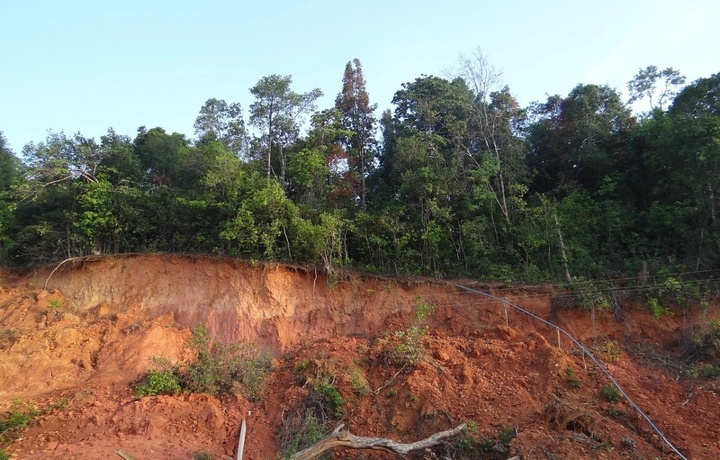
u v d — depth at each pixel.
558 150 26.20
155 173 24.97
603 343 16.80
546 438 12.52
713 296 17.59
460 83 27.47
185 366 15.94
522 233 20.66
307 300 18.94
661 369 15.76
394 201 23.52
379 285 19.23
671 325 17.30
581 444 12.42
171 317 18.38
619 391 14.33
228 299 18.62
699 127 19.53
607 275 19.14
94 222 19.83
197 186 22.44
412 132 26.12
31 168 20.95
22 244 21.23
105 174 21.73
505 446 12.55
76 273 19.83
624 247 20.86
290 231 19.52
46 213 21.70
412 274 19.95
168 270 19.42
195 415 14.09
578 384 14.64
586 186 25.56
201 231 20.25
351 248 20.70
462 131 23.47
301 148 24.66
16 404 13.70
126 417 13.69
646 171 23.73
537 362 15.51
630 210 22.25
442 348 16.28
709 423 13.26
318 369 15.56
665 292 17.69
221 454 13.02
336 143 26.83
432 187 21.02
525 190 22.30
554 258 19.98
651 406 13.93
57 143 21.58
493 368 15.59
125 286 19.34
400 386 14.90
